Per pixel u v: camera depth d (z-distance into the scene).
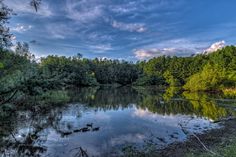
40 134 17.64
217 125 20.84
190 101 39.62
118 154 13.16
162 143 15.34
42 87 28.64
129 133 18.00
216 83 63.50
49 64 83.94
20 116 24.12
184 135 17.45
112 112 28.38
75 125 20.80
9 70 23.22
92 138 16.55
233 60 74.81
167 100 41.41
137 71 117.31
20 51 31.25
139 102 38.84
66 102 37.25
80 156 12.86
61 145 14.91
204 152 12.29
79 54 112.50
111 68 117.44
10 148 14.31
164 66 107.31
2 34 17.92
